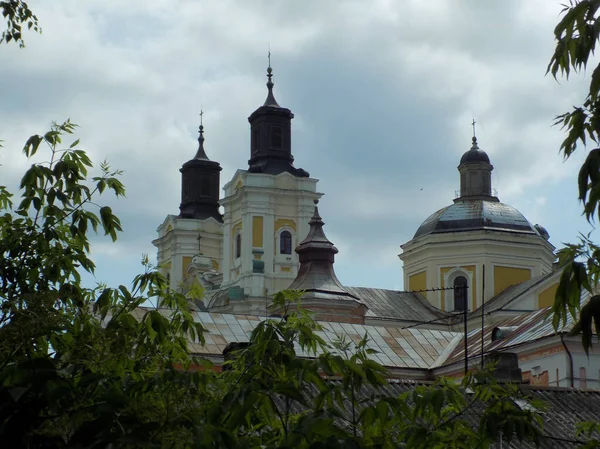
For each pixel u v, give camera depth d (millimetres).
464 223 91688
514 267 90812
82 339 14203
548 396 31328
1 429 12500
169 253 133250
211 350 50188
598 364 45844
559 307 11102
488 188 95000
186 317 16203
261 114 123875
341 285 79125
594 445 12930
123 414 12719
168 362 15242
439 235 91250
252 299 113438
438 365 52938
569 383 45219
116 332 14930
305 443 13039
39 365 12773
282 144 123438
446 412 15523
